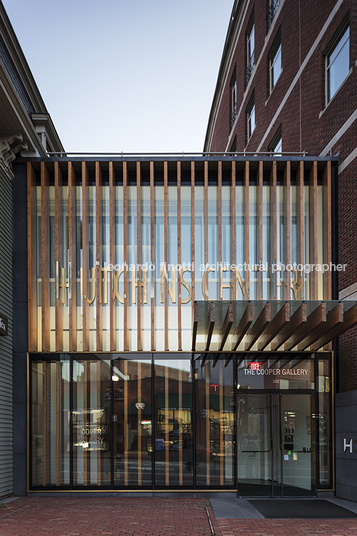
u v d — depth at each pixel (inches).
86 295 509.0
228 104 1086.4
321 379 506.9
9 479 476.4
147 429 493.4
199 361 505.0
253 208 543.8
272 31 786.8
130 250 532.1
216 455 490.6
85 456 488.7
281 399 501.0
